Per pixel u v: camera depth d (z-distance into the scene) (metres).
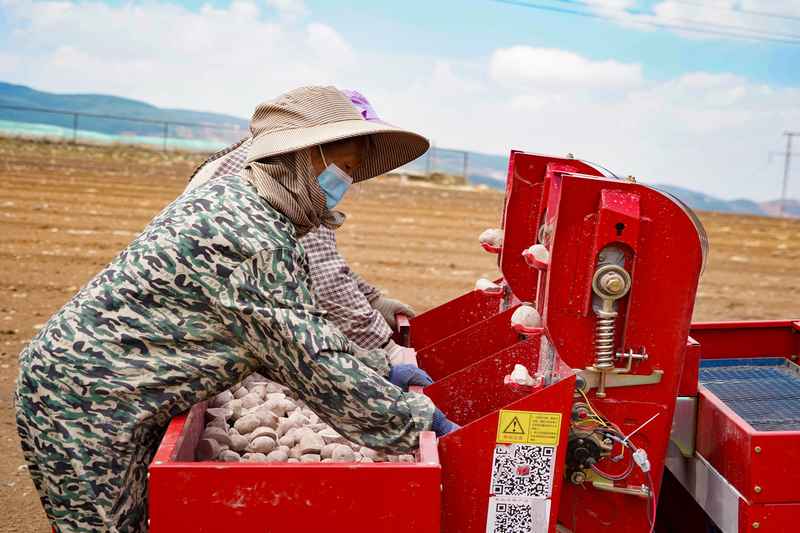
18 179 17.81
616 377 2.43
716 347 3.77
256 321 2.23
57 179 18.39
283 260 2.26
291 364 2.26
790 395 3.17
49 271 9.56
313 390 2.28
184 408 2.35
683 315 2.36
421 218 17.17
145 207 15.02
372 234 14.31
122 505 2.32
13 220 12.70
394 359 3.29
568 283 2.37
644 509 2.51
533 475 2.33
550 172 3.04
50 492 2.31
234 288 2.22
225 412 2.95
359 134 2.36
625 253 2.32
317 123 2.40
